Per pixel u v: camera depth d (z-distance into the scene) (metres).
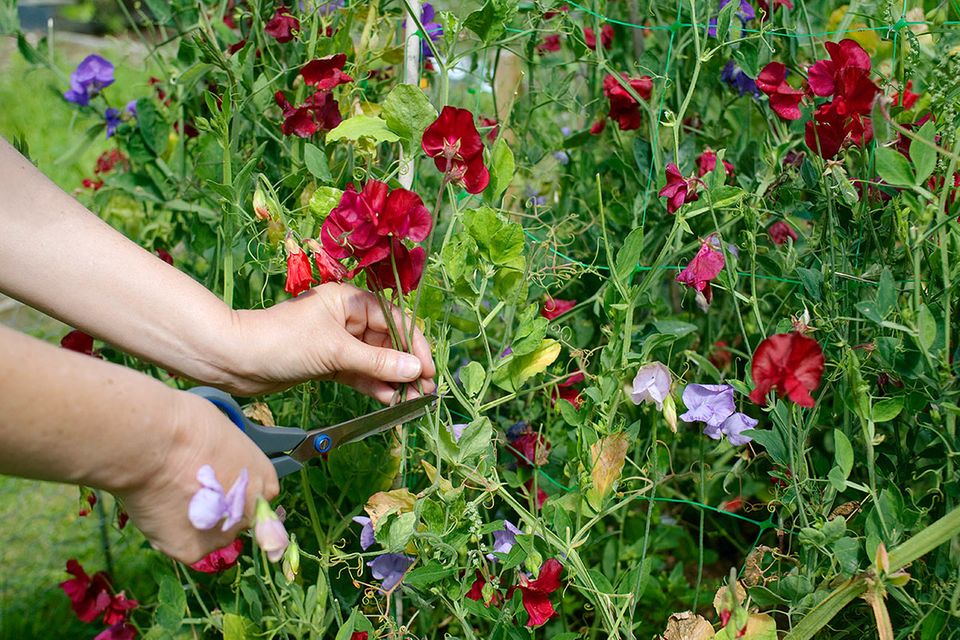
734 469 1.66
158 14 2.12
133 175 2.04
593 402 1.55
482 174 1.26
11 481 2.47
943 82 1.42
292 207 1.85
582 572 1.41
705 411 1.45
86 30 6.77
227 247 1.55
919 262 1.27
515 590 1.39
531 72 2.05
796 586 1.32
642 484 1.78
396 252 1.26
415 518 1.30
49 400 0.83
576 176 2.11
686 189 1.48
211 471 0.95
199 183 2.08
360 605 1.72
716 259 1.47
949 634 1.35
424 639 1.55
